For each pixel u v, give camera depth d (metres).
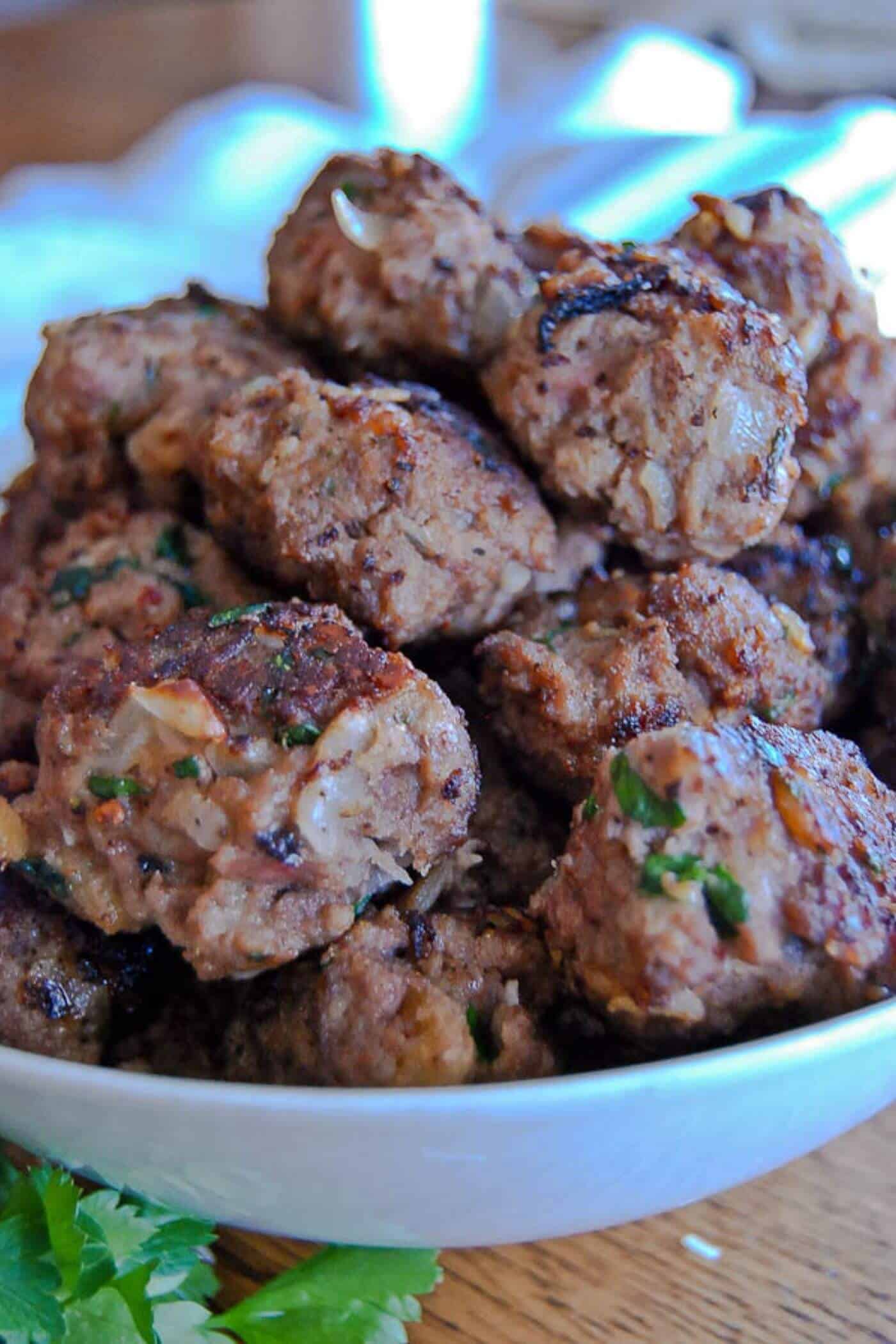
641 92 0.61
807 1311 0.21
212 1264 0.22
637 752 0.20
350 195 0.25
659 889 0.19
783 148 0.47
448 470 0.23
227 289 0.47
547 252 0.25
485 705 0.23
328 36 0.68
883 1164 0.23
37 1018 0.22
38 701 0.24
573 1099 0.18
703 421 0.23
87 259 0.48
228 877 0.20
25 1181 0.21
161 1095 0.18
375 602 0.22
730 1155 0.20
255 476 0.23
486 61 0.67
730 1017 0.20
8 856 0.21
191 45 0.69
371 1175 0.19
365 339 0.25
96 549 0.25
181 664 0.21
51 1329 0.20
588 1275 0.22
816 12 0.64
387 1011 0.21
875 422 0.24
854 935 0.20
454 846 0.22
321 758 0.20
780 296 0.25
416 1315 0.21
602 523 0.24
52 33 0.71
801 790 0.20
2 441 0.37
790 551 0.24
